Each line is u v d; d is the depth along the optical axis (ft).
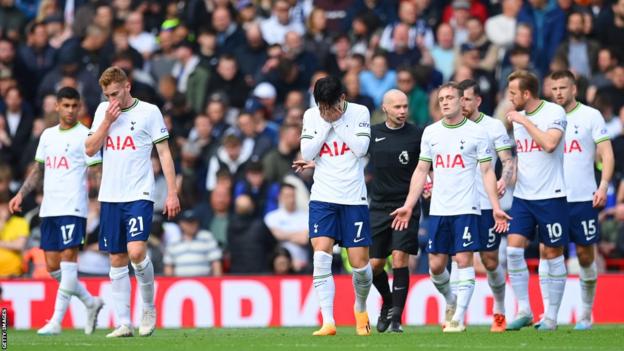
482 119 153.99
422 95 236.84
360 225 144.36
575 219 162.30
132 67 252.21
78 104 160.04
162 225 215.10
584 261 163.53
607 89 239.91
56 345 134.51
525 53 239.91
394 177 154.92
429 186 160.04
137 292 200.54
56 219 159.74
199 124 238.27
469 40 254.47
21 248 206.18
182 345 131.44
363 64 246.68
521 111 157.38
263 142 235.81
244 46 264.52
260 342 134.51
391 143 154.51
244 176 229.86
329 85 140.87
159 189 226.58
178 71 261.85
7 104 248.73
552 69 233.35
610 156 161.27
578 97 230.27
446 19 266.16
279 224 216.13
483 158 147.74
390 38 261.85
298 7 278.05
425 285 197.67
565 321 197.77
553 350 121.60
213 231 218.79
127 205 147.23
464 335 142.82
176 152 236.22
